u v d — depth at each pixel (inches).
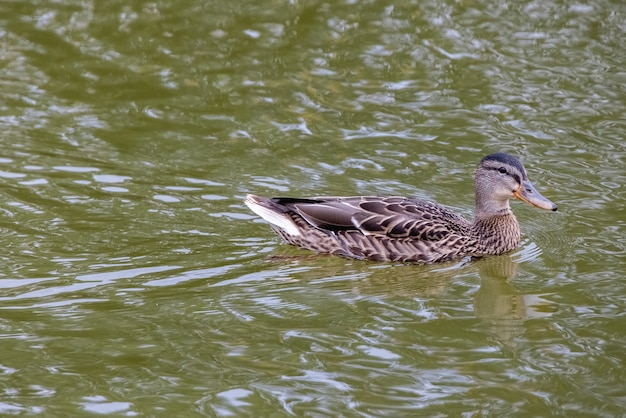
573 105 739.4
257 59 805.2
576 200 619.5
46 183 619.5
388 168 658.2
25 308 482.3
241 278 524.1
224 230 577.0
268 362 435.5
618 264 544.7
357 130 708.0
